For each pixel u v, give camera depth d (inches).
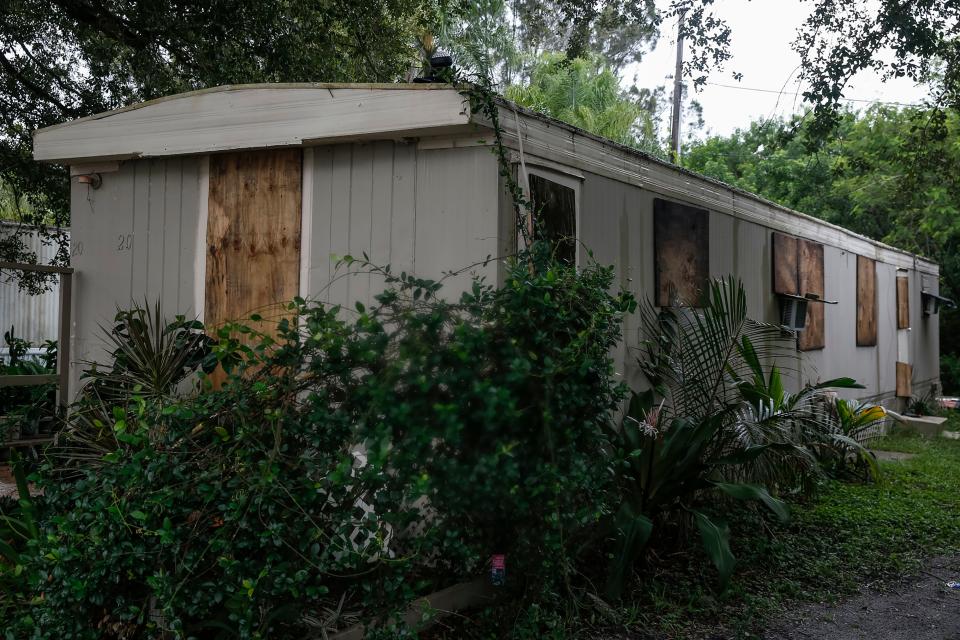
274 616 129.2
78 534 124.1
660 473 193.2
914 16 331.0
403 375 130.8
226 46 409.1
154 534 126.3
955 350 797.2
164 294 226.1
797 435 265.3
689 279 270.1
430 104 183.8
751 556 208.4
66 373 233.9
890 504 276.8
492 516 148.6
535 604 150.5
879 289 504.4
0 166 418.6
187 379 205.5
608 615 166.2
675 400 232.8
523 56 802.8
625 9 384.8
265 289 211.3
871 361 484.7
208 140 215.2
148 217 229.8
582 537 176.4
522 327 142.9
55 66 438.3
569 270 162.1
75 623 124.1
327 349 137.2
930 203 695.1
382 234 196.9
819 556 218.7
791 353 361.1
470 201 185.9
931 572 210.4
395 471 135.3
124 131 227.0
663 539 217.6
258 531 128.8
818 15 350.3
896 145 708.7
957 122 645.9
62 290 235.9
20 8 404.2
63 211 425.7
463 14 485.4
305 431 135.5
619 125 784.3
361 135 193.8
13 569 140.8
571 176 210.2
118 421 130.0
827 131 364.8
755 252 327.6
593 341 153.8
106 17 392.5
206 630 137.6
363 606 145.4
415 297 142.6
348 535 132.1
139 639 131.3
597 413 156.1
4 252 404.5
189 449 136.9
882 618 177.3
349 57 463.2
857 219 836.0
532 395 140.2
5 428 202.7
